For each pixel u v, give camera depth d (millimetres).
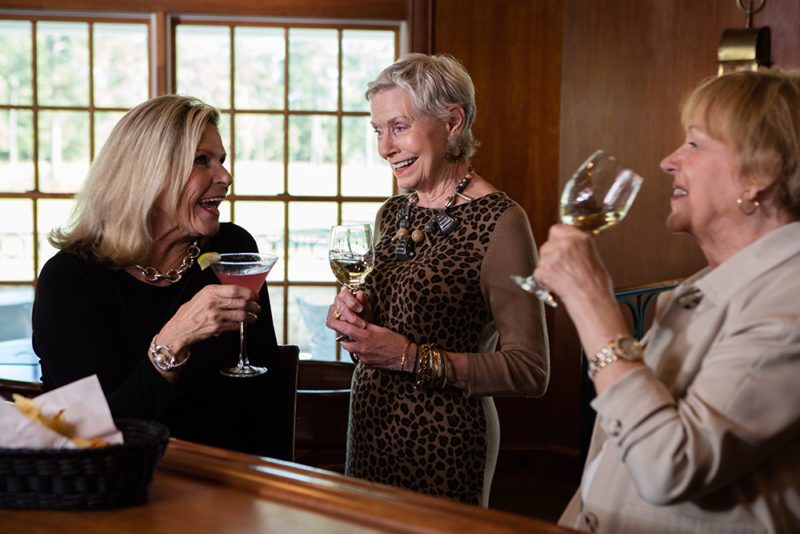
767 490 1202
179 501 1219
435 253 2064
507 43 4383
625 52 4281
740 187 1265
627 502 1293
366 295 2092
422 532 1087
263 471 1290
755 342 1164
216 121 2080
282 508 1192
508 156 4430
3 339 4461
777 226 1278
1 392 2443
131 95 4410
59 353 1918
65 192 4438
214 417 2061
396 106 2086
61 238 2057
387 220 2297
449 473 2002
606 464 1341
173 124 1983
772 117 1242
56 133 4406
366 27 4438
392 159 2133
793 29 3865
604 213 1323
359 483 1243
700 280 1313
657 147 4246
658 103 4227
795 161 1239
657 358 1350
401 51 4465
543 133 4430
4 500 1184
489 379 1962
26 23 4324
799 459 1205
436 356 1959
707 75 4125
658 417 1161
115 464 1162
